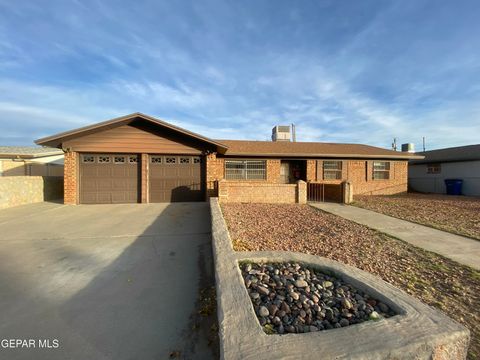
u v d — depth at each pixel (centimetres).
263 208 841
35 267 362
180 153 991
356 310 204
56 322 238
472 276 325
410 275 327
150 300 278
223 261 280
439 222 650
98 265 372
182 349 205
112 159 970
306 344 149
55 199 1105
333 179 1389
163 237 512
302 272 272
